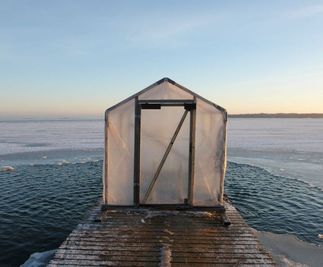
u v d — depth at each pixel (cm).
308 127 11762
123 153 923
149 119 931
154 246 720
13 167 2753
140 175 946
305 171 2739
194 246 722
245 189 2055
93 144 4997
